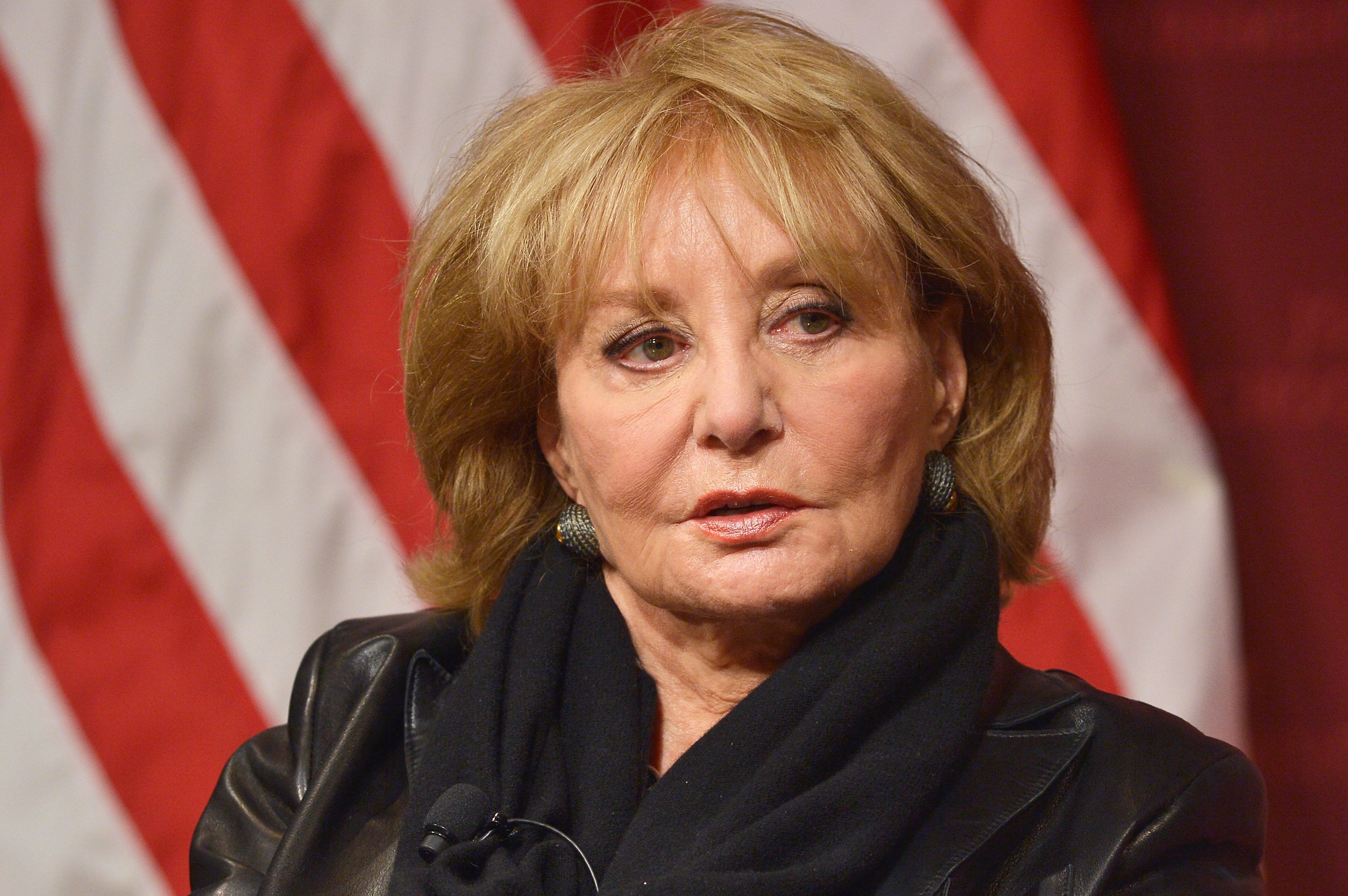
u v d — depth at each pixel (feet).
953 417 16.19
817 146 14.42
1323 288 31.68
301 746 17.13
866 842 13.25
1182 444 29.96
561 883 14.17
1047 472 17.40
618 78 16.25
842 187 14.34
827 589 13.89
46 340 31.19
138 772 30.60
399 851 14.51
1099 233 30.12
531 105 16.30
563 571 16.78
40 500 30.91
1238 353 31.94
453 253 16.07
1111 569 29.84
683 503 14.03
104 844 30.48
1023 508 17.01
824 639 15.05
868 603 15.30
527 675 15.81
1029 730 15.23
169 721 30.68
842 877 13.01
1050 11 30.45
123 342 31.17
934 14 30.48
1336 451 31.68
